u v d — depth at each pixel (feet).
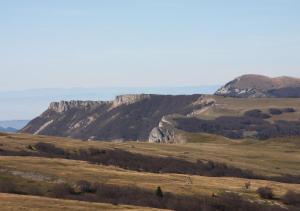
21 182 439.63
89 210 322.14
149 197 429.79
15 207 306.35
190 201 439.22
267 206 465.88
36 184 437.58
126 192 437.17
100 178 492.13
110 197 419.95
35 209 306.14
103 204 353.92
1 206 306.76
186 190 485.15
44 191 418.92
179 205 418.51
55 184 442.50
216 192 492.54
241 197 487.61
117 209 337.11
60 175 481.05
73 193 421.18
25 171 479.00
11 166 495.82
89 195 418.31
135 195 430.61
